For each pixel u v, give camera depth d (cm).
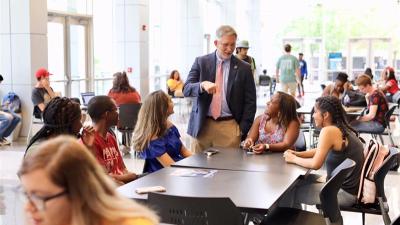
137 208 140
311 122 784
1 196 525
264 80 1959
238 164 376
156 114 397
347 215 503
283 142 433
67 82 1130
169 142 409
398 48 2217
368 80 845
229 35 447
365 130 781
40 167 128
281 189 301
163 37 1661
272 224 325
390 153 377
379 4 2220
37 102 853
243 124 456
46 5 938
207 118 458
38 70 873
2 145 849
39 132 309
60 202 128
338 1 2278
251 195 287
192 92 447
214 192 294
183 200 258
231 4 2170
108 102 359
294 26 2372
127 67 1282
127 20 1277
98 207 132
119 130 759
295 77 1362
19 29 909
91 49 1213
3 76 920
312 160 370
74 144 134
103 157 354
